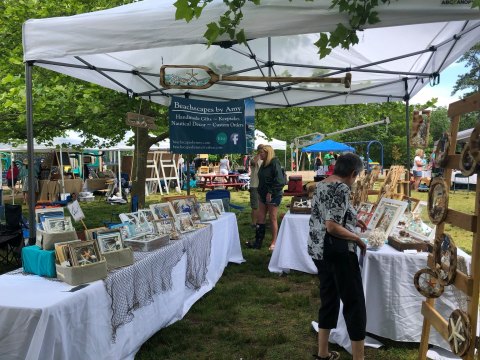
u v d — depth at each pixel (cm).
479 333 289
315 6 261
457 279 219
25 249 285
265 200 662
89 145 979
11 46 682
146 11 302
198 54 480
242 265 588
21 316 215
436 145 255
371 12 241
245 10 269
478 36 398
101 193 1469
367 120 977
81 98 610
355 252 279
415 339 327
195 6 220
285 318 406
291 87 612
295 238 542
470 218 206
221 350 342
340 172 284
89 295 245
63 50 326
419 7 243
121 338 281
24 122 620
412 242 335
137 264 301
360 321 276
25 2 648
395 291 327
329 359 304
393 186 428
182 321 392
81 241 270
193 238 419
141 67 506
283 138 2272
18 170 1387
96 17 313
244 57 492
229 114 578
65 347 225
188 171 712
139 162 836
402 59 505
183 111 563
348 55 485
